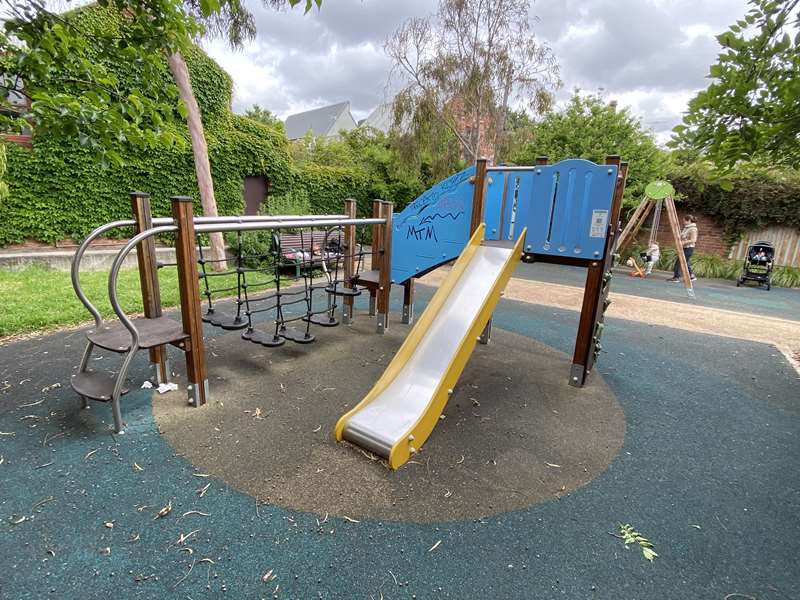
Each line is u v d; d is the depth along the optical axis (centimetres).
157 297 304
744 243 1023
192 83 864
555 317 569
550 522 196
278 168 1022
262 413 284
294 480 217
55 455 228
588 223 321
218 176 914
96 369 336
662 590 161
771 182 970
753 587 164
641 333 516
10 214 693
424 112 891
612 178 307
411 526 189
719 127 227
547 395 334
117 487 206
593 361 380
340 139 2061
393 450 217
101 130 277
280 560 167
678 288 852
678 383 366
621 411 311
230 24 674
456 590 157
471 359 405
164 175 838
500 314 577
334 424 274
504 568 168
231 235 841
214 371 351
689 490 223
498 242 386
